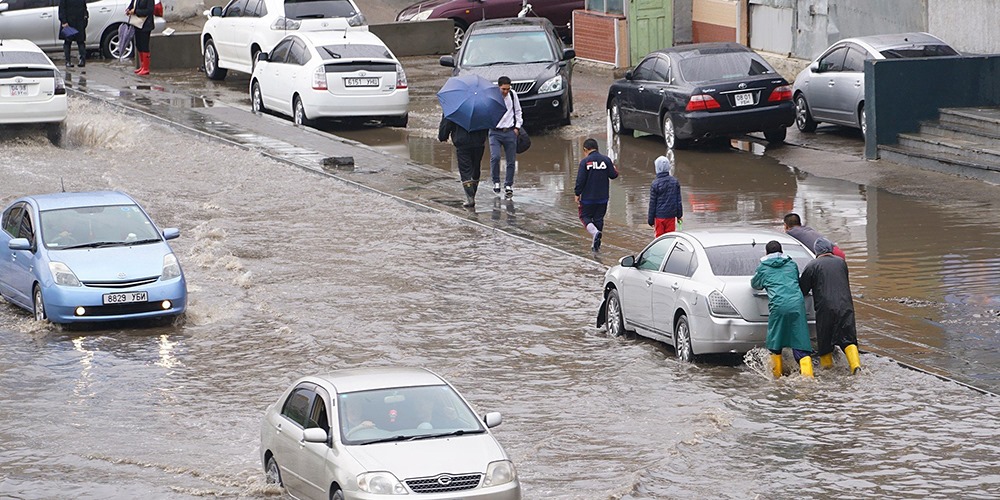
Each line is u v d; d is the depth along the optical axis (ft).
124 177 197.77
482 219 171.01
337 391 83.46
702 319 112.37
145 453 95.91
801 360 108.58
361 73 226.79
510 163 181.06
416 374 87.10
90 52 308.60
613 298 126.72
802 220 160.66
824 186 179.63
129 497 86.79
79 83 268.41
